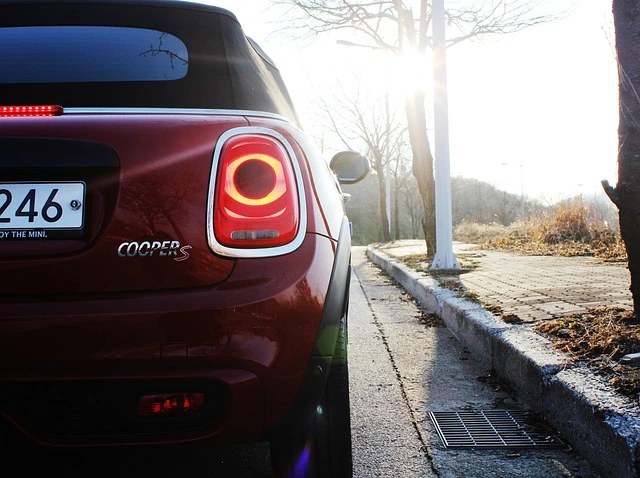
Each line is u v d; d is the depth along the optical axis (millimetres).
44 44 2139
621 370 2701
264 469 2406
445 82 8109
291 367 1640
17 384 1550
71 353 1548
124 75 2082
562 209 11992
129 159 1675
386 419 2945
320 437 1937
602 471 2279
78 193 1657
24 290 1605
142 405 1569
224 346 1581
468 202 58094
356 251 19766
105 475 2336
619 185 3445
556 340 3369
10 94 2051
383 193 26391
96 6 2201
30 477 2305
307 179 1830
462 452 2549
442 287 6082
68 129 1695
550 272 6887
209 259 1634
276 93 2410
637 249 3469
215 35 2170
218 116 1828
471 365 3904
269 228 1683
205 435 1601
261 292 1627
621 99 3396
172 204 1650
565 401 2631
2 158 1656
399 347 4445
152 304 1579
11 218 1637
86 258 1612
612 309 4012
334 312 1776
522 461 2447
